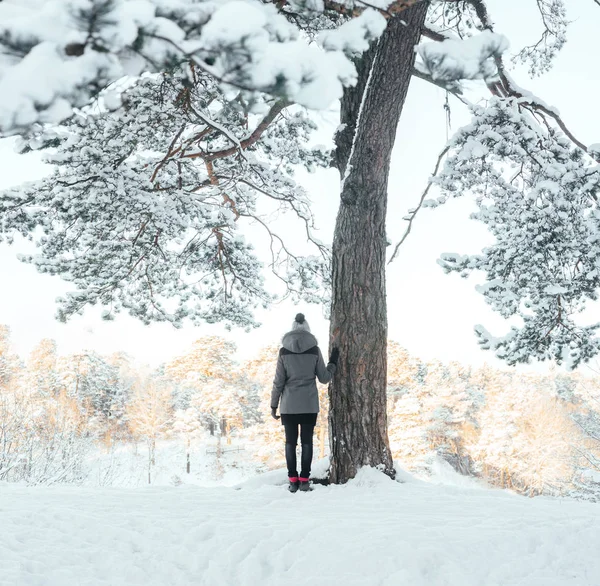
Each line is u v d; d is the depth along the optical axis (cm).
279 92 124
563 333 689
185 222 707
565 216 564
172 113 627
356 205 564
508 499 466
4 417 1262
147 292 904
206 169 788
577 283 620
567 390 4534
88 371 5794
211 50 119
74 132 602
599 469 1588
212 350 5238
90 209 670
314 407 526
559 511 402
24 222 674
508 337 698
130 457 4550
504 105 553
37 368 6581
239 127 722
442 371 5612
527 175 677
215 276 991
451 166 572
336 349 562
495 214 609
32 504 399
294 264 995
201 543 329
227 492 495
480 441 4472
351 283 563
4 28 99
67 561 296
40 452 1305
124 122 611
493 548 307
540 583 275
